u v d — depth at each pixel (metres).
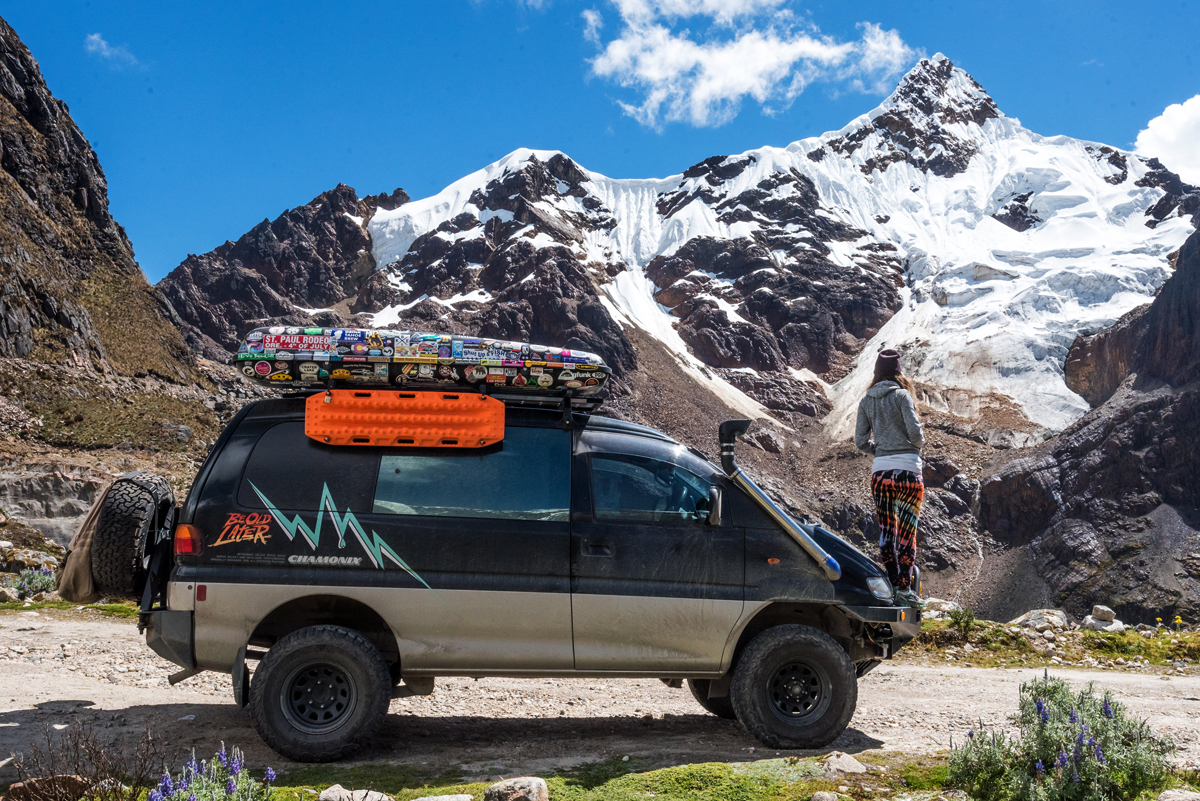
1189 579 144.38
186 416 91.69
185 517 5.15
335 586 5.08
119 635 10.16
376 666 4.99
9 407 73.56
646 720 6.41
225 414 100.31
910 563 5.96
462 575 5.19
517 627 5.20
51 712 6.14
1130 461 169.12
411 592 5.14
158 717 6.05
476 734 5.87
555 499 5.39
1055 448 185.75
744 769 4.66
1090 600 149.88
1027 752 4.62
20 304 86.25
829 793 4.23
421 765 4.91
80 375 86.75
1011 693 8.27
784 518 5.50
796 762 4.78
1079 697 5.21
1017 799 4.32
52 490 51.94
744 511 5.56
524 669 5.23
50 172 117.12
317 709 5.01
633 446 5.62
